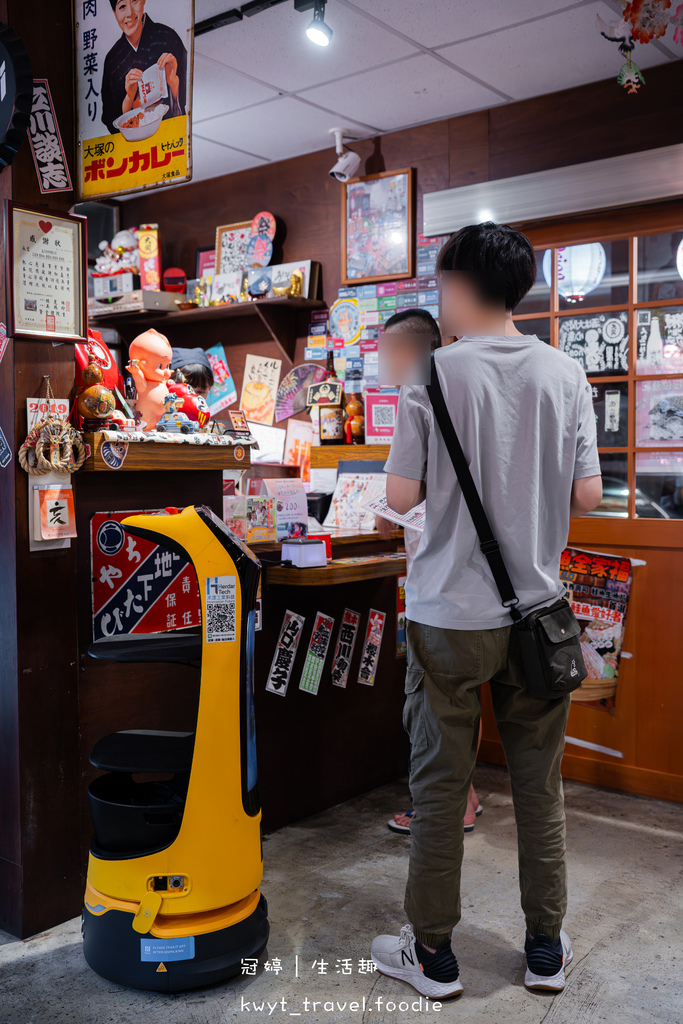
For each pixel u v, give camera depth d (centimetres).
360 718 317
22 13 212
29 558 210
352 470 343
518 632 174
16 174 212
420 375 176
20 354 211
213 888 184
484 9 269
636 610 318
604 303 326
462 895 236
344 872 249
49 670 214
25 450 207
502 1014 180
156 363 250
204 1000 185
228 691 183
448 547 177
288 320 415
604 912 226
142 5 209
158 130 209
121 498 228
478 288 176
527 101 337
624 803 309
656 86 306
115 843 186
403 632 338
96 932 189
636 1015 180
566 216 328
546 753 184
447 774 177
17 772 209
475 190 347
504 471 172
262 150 400
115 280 432
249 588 187
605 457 328
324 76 319
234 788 186
